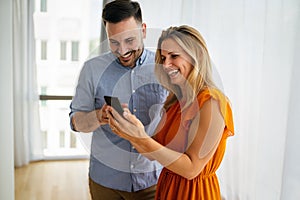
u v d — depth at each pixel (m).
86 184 3.14
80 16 3.63
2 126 1.77
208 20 2.05
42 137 3.82
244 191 1.84
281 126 1.40
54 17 3.59
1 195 1.81
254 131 1.72
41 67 3.66
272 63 1.44
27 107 3.57
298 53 1.21
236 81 1.84
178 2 2.43
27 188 3.01
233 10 1.85
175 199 1.08
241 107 1.82
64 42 3.65
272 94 1.44
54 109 3.79
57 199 2.82
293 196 1.23
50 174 3.35
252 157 1.74
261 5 1.63
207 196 1.07
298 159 1.22
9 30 1.70
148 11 2.61
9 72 1.74
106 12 1.05
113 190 1.31
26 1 3.34
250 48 1.73
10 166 1.82
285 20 1.36
